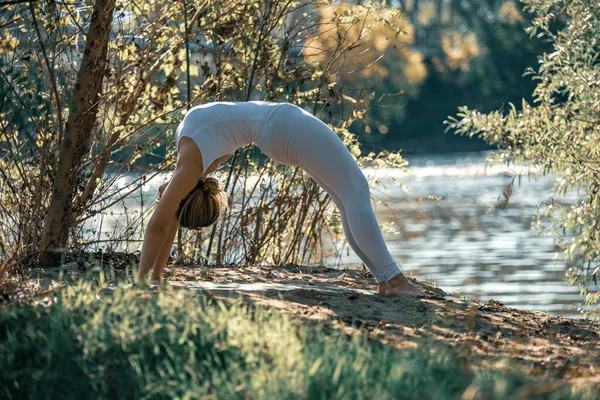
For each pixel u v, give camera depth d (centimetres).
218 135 753
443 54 8206
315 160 775
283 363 475
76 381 486
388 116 6338
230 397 445
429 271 1623
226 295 696
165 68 1087
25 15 873
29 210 927
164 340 515
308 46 1195
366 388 456
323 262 1309
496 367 530
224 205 802
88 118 942
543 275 1572
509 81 8044
